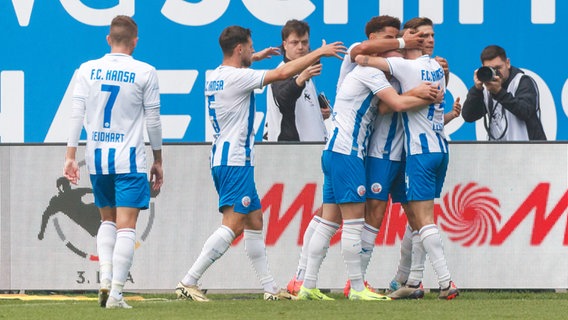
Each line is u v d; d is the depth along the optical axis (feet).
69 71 123.75
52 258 96.73
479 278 95.96
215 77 85.15
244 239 89.10
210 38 122.93
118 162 78.23
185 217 96.53
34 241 96.73
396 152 88.43
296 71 83.35
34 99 123.34
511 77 114.62
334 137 85.71
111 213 81.35
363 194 85.71
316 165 96.27
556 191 95.76
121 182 78.54
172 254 96.58
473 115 114.32
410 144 86.28
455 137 119.24
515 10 121.90
